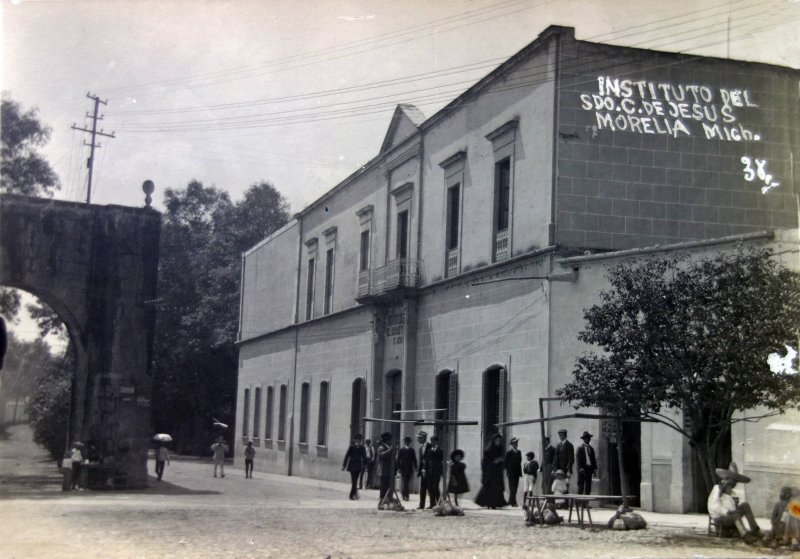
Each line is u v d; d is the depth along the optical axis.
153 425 43.88
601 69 21.16
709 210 21.05
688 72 21.58
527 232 21.61
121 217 24.17
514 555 11.47
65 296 23.59
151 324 24.20
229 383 46.69
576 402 19.19
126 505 17.92
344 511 18.27
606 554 11.56
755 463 16.42
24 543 11.93
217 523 14.75
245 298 45.75
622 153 20.92
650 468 17.95
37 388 41.91
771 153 21.55
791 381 12.95
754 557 11.54
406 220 29.86
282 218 46.44
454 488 17.61
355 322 32.78
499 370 22.58
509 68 23.14
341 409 33.50
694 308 13.16
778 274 13.35
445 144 26.84
